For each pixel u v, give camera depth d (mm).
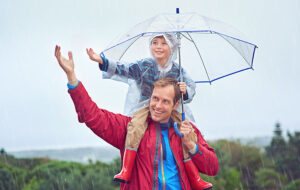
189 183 3570
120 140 3617
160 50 3873
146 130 3584
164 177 3441
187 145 3502
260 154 40594
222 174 26578
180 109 3789
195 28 3592
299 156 41219
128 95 3820
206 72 4363
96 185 26734
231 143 40250
